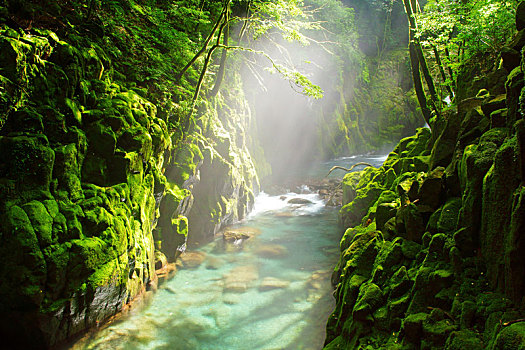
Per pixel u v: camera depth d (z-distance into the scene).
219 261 9.00
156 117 8.30
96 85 6.86
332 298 7.17
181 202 8.97
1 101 5.08
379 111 28.64
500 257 3.39
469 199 3.91
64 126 5.84
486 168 3.80
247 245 10.10
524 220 3.02
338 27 25.47
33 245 4.96
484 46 6.77
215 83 11.87
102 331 5.96
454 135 5.46
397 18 32.91
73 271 5.34
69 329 5.55
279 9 11.16
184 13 11.37
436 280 3.86
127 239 6.45
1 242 4.86
